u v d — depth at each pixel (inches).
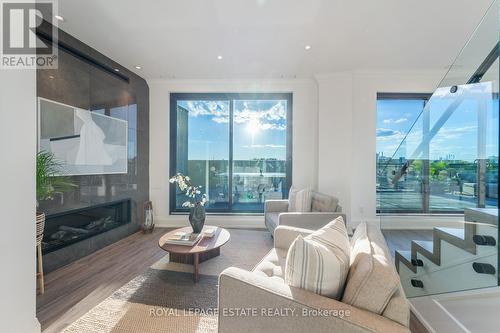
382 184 117.9
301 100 164.1
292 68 146.1
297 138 164.9
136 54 127.2
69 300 75.6
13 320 39.8
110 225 134.8
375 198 155.5
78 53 111.5
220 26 102.1
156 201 169.0
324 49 122.6
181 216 168.2
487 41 72.6
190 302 74.5
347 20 98.2
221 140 174.2
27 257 41.7
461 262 65.4
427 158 97.1
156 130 168.7
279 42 115.4
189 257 102.6
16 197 40.0
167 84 167.2
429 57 131.8
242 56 130.1
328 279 40.4
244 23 100.1
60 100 101.7
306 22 99.4
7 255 38.8
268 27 103.0
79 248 109.5
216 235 100.5
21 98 40.8
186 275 91.9
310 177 163.8
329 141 155.9
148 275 91.9
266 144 173.2
